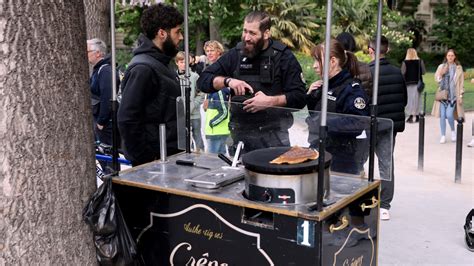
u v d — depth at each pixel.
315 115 2.71
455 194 5.88
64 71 2.24
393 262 4.13
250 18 3.53
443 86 8.60
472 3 24.97
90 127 2.43
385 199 4.96
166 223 2.60
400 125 4.73
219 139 3.16
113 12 2.73
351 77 3.60
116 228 2.52
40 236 2.25
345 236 2.40
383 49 4.67
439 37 25.14
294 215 2.19
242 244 2.38
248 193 2.38
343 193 2.45
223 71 3.75
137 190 2.65
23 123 2.14
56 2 2.19
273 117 2.88
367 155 2.69
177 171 2.86
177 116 3.34
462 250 4.36
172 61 3.84
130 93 3.15
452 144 8.60
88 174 2.43
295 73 3.59
